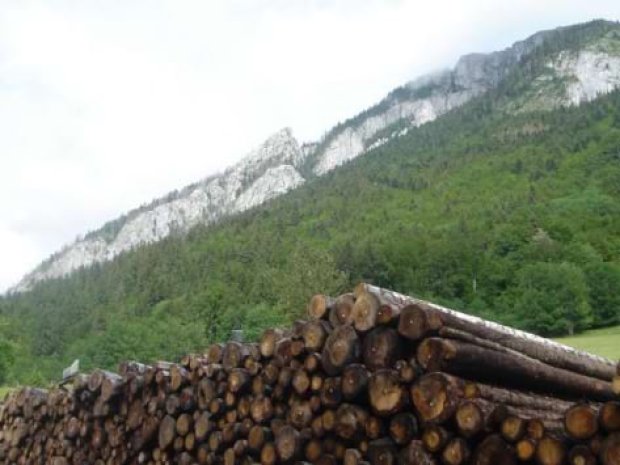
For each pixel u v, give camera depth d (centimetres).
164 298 11156
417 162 16950
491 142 16762
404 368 443
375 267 8388
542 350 523
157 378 681
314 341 511
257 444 549
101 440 752
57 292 15038
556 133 15475
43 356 9194
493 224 9906
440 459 421
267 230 13688
